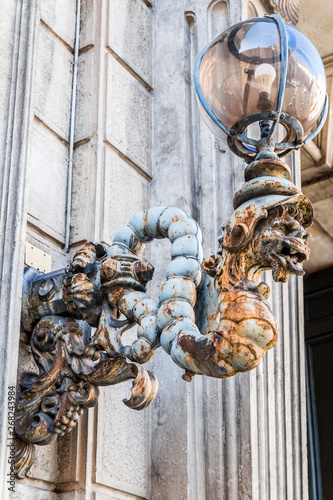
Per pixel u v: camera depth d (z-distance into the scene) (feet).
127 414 7.69
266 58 6.07
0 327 6.23
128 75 9.30
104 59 8.98
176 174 9.04
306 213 5.71
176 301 5.97
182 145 9.17
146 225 6.61
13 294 6.36
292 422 8.80
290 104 6.04
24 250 6.68
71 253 7.98
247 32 6.23
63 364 6.63
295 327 9.39
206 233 8.89
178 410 7.95
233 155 9.18
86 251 6.73
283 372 8.91
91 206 8.15
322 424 14.88
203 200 9.06
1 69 6.98
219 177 9.17
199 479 7.80
